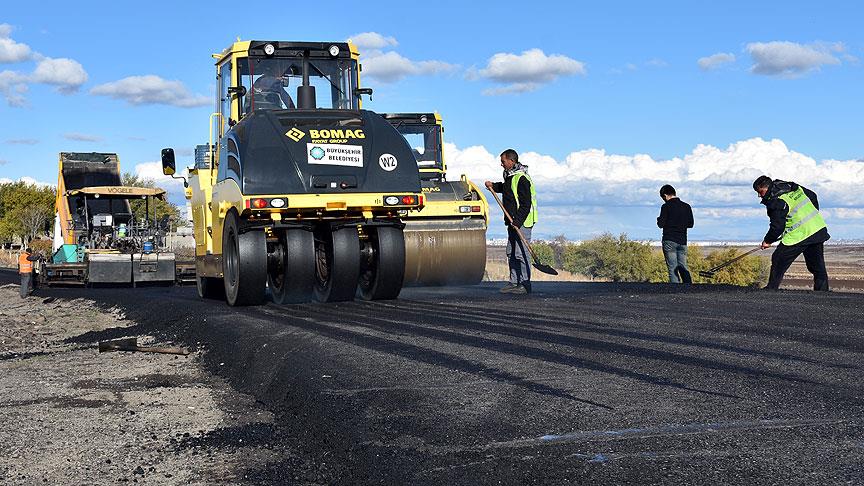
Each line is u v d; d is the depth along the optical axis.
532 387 5.17
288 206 10.99
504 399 4.88
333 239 11.52
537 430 4.19
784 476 3.34
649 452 3.73
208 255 13.34
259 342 8.02
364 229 12.09
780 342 6.80
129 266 23.06
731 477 3.35
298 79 12.46
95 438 5.41
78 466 4.78
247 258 11.39
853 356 6.07
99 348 9.66
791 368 5.59
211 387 7.06
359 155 11.34
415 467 3.82
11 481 4.56
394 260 11.84
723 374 5.41
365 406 4.99
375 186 11.29
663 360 5.97
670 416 4.33
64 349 10.57
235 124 12.16
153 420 5.84
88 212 25.89
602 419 4.33
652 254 39.91
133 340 9.67
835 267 73.94
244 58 12.30
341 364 6.34
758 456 3.61
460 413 4.62
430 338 7.48
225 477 4.35
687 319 8.52
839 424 4.09
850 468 3.40
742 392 4.86
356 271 11.60
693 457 3.63
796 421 4.17
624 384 5.16
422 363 6.18
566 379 5.37
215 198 12.66
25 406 6.62
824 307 9.53
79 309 16.83
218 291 14.97
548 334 7.49
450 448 4.02
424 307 10.70
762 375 5.36
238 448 4.89
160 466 4.67
